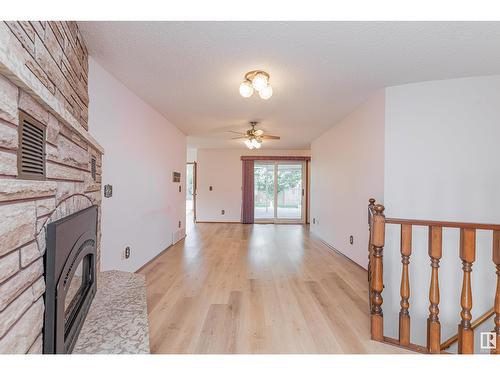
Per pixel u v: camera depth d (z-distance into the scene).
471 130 2.52
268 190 7.67
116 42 1.88
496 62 2.18
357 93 2.92
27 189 0.88
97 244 1.99
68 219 1.20
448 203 2.56
